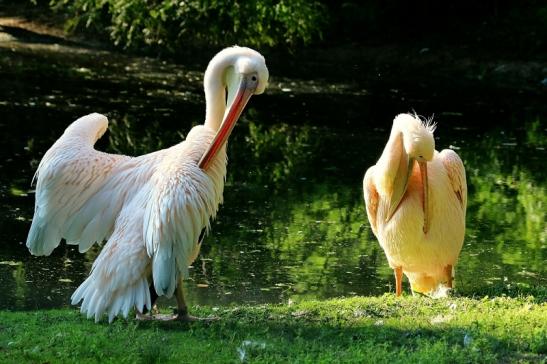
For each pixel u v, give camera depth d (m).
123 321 8.79
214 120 9.17
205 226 8.25
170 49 29.34
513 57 29.38
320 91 26.34
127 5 28.17
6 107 21.70
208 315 9.31
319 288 12.37
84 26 30.69
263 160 19.25
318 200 16.61
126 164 8.69
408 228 10.45
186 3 28.02
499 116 24.05
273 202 16.42
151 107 22.84
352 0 32.47
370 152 20.08
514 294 10.54
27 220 14.55
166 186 7.98
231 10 27.91
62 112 21.59
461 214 10.70
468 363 7.45
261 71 8.91
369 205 10.98
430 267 10.79
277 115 23.34
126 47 29.55
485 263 13.54
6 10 31.73
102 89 24.47
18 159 17.89
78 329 8.44
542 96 26.53
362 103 25.03
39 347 7.82
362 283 12.66
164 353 7.59
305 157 19.52
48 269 12.77
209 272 12.95
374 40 31.25
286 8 27.95
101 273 8.05
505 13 31.88
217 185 8.48
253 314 9.30
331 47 30.92
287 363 7.40
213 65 9.11
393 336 8.29
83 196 8.57
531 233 15.05
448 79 28.30
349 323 8.88
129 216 8.25
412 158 10.17
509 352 7.82
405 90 26.86
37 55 27.70
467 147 20.88
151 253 7.89
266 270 13.08
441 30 31.45
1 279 12.27
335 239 14.52
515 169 19.20
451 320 8.94
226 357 7.55
